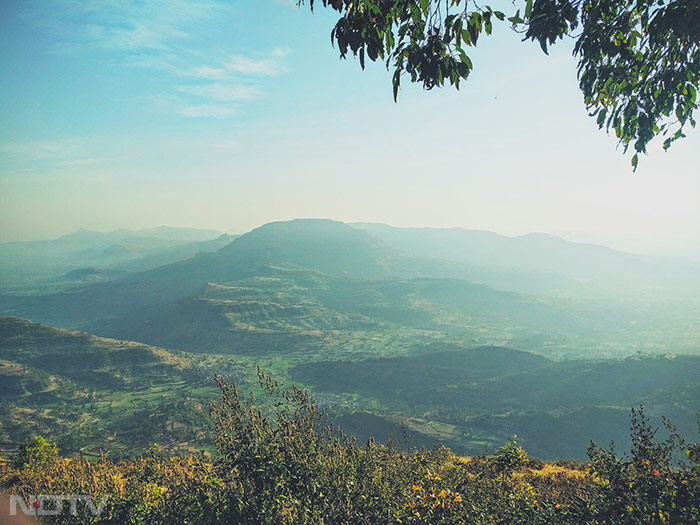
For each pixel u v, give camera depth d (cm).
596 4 497
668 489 526
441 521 547
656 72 559
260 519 519
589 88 588
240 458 562
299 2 425
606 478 608
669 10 462
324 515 521
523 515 620
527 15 438
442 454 1245
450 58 433
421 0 399
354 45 429
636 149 586
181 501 591
